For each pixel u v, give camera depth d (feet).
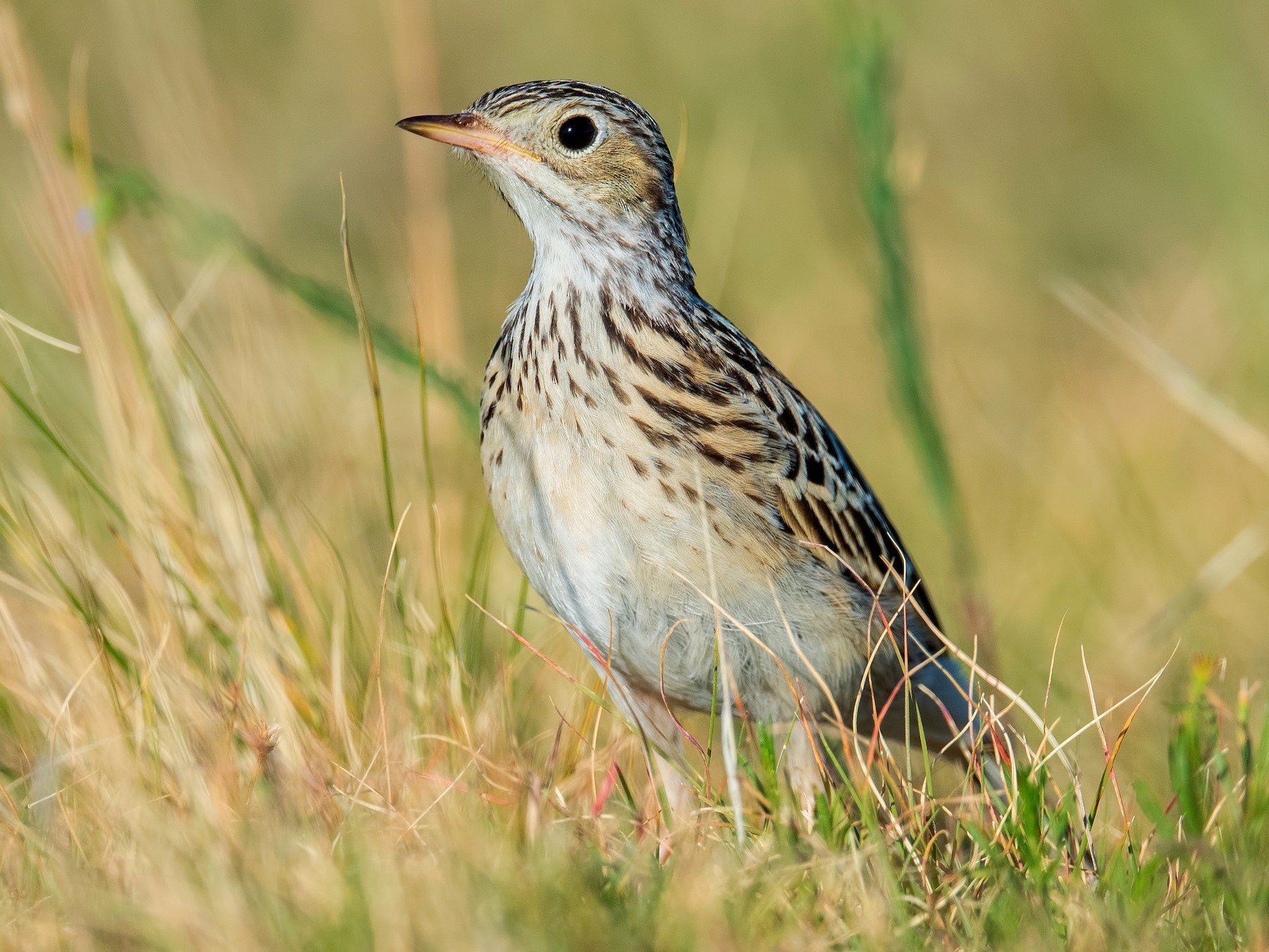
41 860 25.40
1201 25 78.43
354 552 37.58
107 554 37.50
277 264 38.04
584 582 29.86
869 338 60.23
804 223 70.23
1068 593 44.55
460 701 30.60
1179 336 58.08
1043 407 56.44
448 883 22.77
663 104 75.66
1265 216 65.41
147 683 29.17
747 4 77.87
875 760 31.78
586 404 29.53
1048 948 22.98
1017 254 70.90
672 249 32.22
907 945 23.31
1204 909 24.99
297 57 70.74
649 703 31.68
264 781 27.53
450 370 38.75
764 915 23.70
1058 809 27.32
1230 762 30.30
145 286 35.22
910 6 82.33
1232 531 46.85
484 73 74.95
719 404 30.09
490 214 69.05
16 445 39.63
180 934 22.16
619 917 23.32
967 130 79.92
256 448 38.19
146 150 44.60
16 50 35.83
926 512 49.16
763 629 30.37
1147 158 77.56
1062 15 81.30
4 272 43.93
